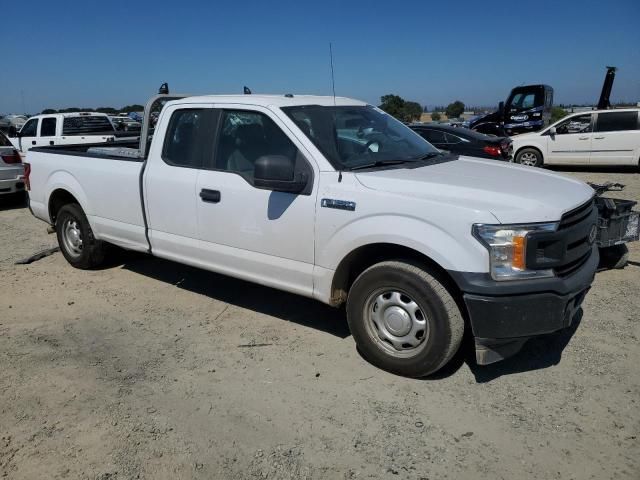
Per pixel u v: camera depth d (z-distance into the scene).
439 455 2.97
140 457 2.99
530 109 18.66
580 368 3.81
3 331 4.62
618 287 5.30
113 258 6.31
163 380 3.79
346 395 3.56
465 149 11.59
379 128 4.68
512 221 3.28
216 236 4.54
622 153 14.38
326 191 3.86
